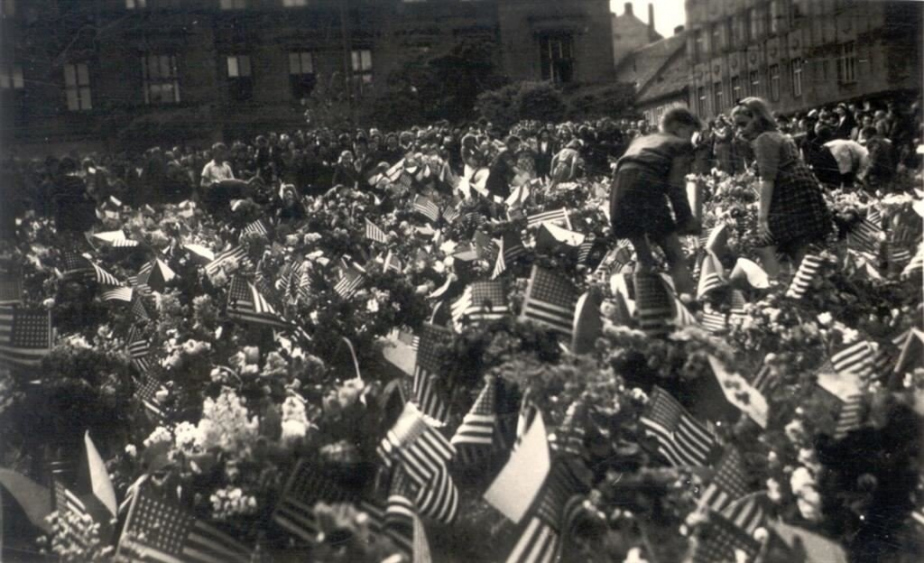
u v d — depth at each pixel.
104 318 7.59
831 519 4.03
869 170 8.49
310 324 6.12
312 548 3.91
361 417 4.15
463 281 6.89
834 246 7.00
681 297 5.34
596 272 6.27
